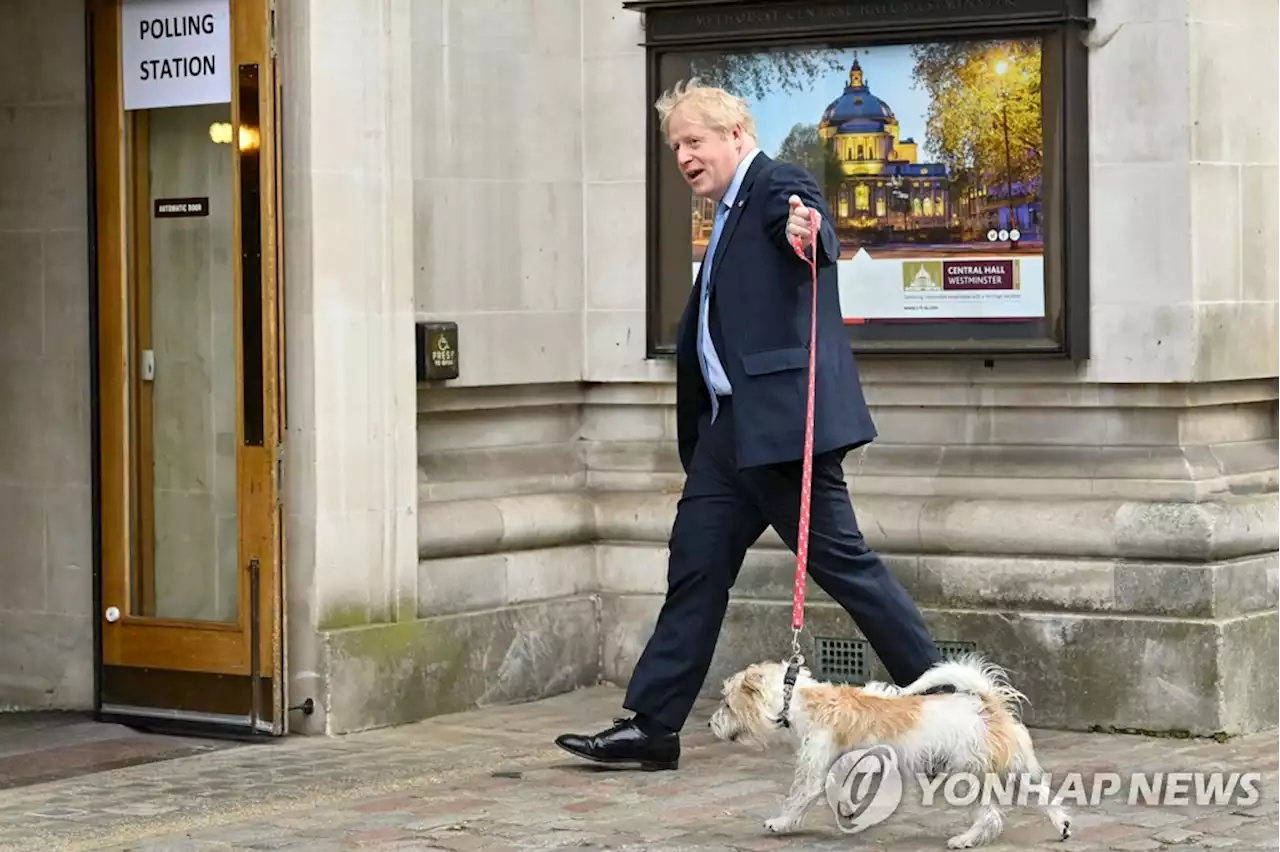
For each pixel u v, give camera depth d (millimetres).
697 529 7668
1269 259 8969
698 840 6691
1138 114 8648
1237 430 9133
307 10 8523
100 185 9133
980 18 8789
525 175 9578
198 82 8797
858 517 9078
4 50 9422
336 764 8070
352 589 8750
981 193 8883
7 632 9594
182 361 9039
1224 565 8484
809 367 7074
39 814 7254
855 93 9102
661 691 7754
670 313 9594
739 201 7430
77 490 9406
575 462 9977
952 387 9117
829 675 9078
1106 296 8750
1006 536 8773
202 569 9008
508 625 9359
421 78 9117
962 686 6543
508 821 7008
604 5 9719
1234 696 8414
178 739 8695
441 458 9430
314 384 8586
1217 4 8672
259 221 8562
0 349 9539
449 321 9219
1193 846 6547
